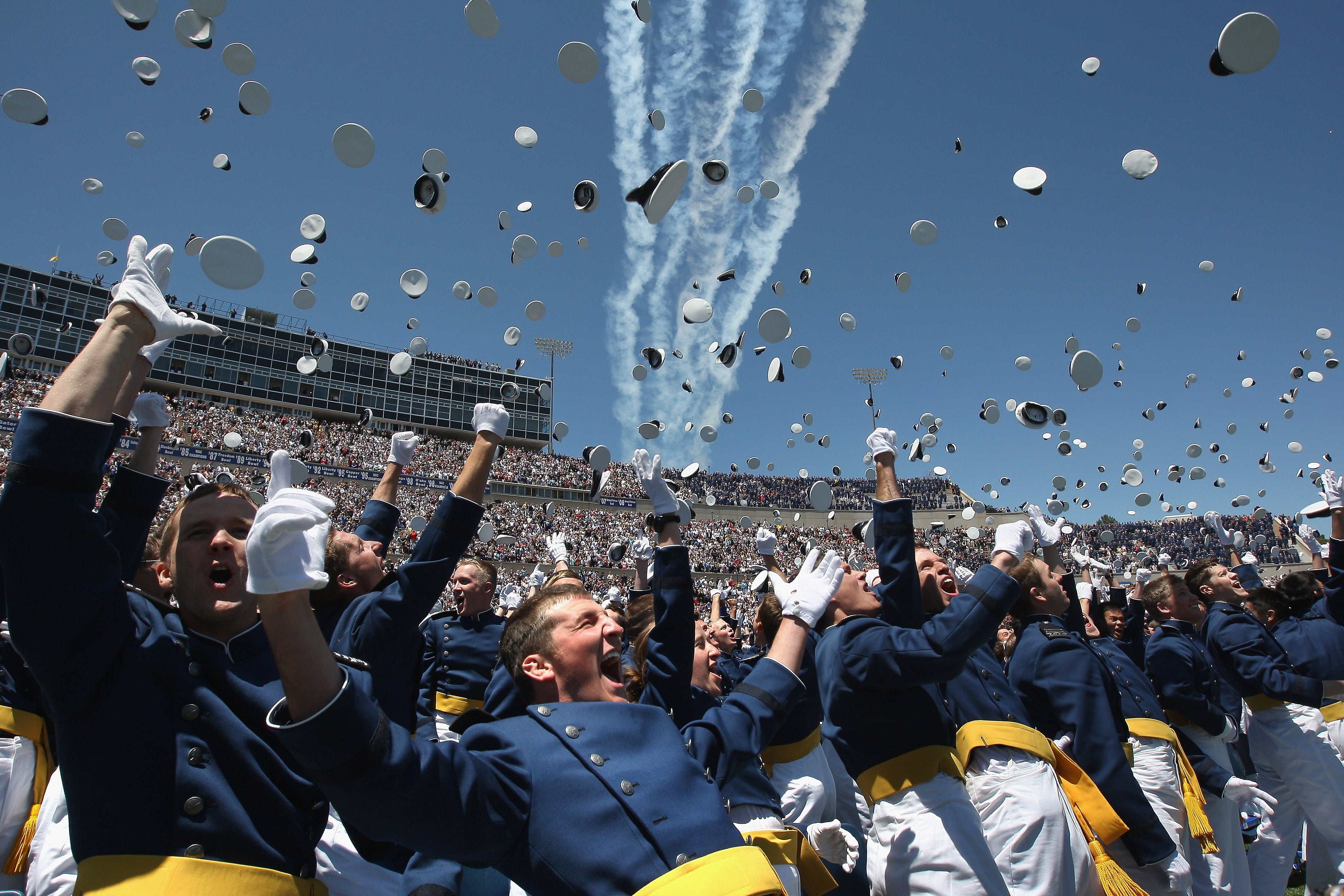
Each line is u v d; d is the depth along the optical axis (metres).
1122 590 7.22
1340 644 6.03
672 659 2.97
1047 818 3.30
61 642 1.66
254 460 32.28
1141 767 4.73
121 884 1.61
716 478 48.72
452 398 49.56
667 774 1.93
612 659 2.51
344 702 1.44
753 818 3.32
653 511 3.31
